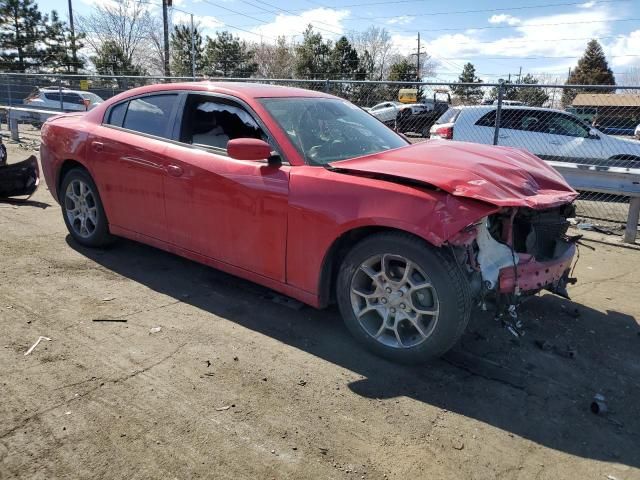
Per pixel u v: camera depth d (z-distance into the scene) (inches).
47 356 120.0
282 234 134.9
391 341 125.3
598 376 124.7
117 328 135.4
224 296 158.9
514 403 111.7
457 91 423.5
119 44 1904.5
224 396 108.7
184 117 161.3
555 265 132.3
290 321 144.6
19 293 152.8
